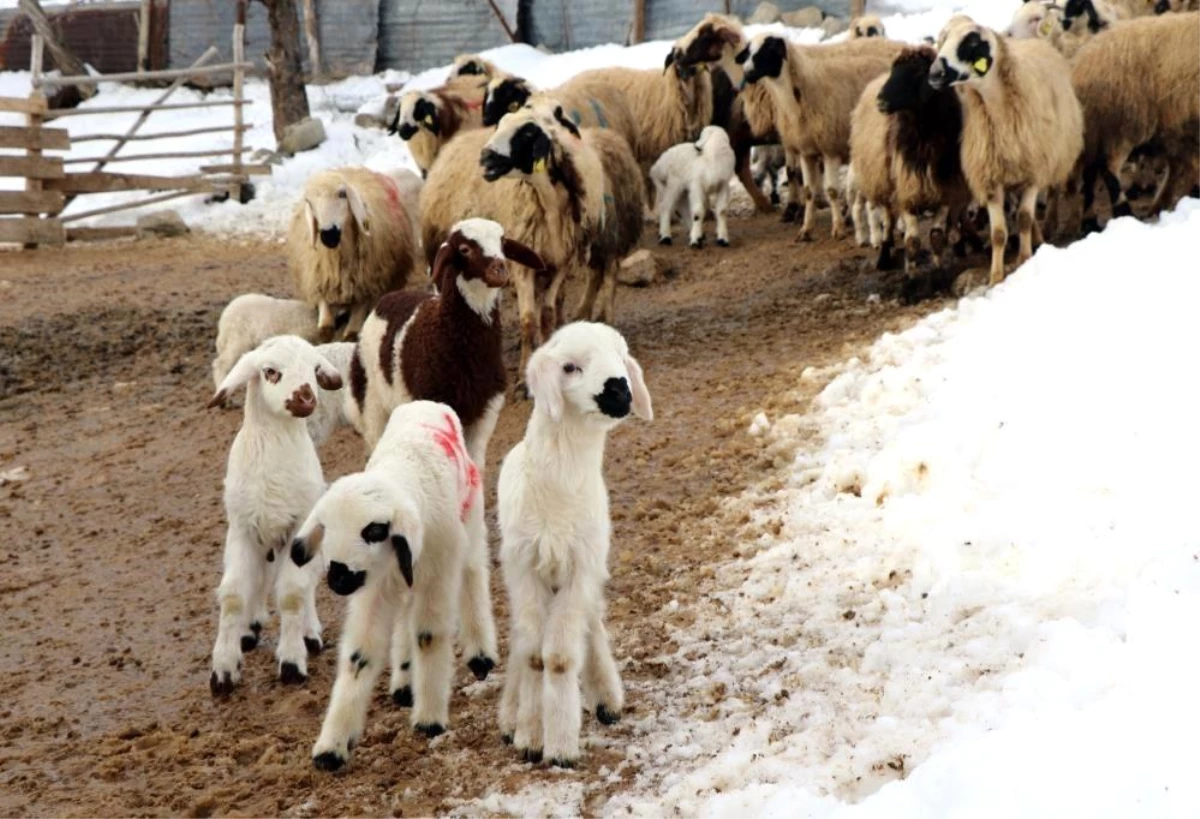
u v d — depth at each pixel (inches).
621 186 554.9
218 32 1358.3
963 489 304.3
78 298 733.3
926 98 517.0
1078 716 186.2
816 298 577.0
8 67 1416.1
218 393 287.1
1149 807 161.5
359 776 246.8
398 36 1348.4
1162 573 226.7
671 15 1242.6
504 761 244.1
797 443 386.9
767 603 291.0
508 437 452.4
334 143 1111.0
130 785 256.8
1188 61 529.0
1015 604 245.3
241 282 767.7
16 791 259.3
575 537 238.1
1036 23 740.0
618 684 252.4
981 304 450.0
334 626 333.1
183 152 1057.5
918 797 179.3
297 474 297.7
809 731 223.6
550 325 509.0
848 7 1141.7
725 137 722.8
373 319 378.3
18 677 319.0
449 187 511.8
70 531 424.8
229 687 293.0
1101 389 318.3
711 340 541.0
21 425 546.3
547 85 1135.0
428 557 254.4
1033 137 484.1
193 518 424.5
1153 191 649.6
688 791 212.4
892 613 266.1
